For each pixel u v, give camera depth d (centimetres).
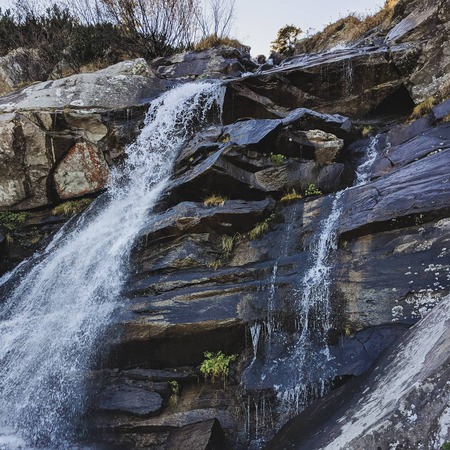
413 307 493
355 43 1441
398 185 607
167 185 796
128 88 1043
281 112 972
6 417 607
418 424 305
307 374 498
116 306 630
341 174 734
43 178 928
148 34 1556
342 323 524
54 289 739
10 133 904
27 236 899
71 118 938
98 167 938
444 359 320
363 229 568
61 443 568
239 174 729
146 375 575
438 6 962
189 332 570
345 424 360
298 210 677
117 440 543
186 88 1010
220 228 671
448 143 672
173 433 505
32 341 665
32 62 1457
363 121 939
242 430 505
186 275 636
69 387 597
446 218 531
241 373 539
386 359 409
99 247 759
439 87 864
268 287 582
